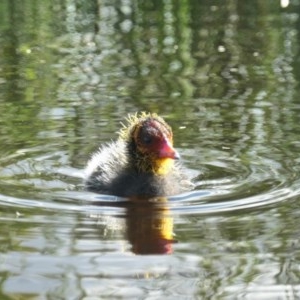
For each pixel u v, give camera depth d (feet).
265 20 86.17
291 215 37.60
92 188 41.55
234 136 50.19
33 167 44.80
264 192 40.88
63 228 36.11
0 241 34.71
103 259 33.19
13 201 39.40
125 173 42.57
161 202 39.58
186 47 75.72
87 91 60.80
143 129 43.32
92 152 47.29
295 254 33.45
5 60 71.41
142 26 84.07
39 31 82.23
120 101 58.08
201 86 62.39
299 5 92.94
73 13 89.86
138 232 35.70
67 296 30.19
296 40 77.56
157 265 32.63
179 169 44.29
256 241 34.86
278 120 53.31
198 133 50.90
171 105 57.11
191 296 30.42
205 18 87.51
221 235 35.40
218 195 40.52
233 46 75.92
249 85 62.54
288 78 64.49
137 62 70.28
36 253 33.63
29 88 61.67
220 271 32.12
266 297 30.37
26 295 30.27
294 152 47.21
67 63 69.92
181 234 35.68
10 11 90.74
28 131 50.88
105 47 75.77
